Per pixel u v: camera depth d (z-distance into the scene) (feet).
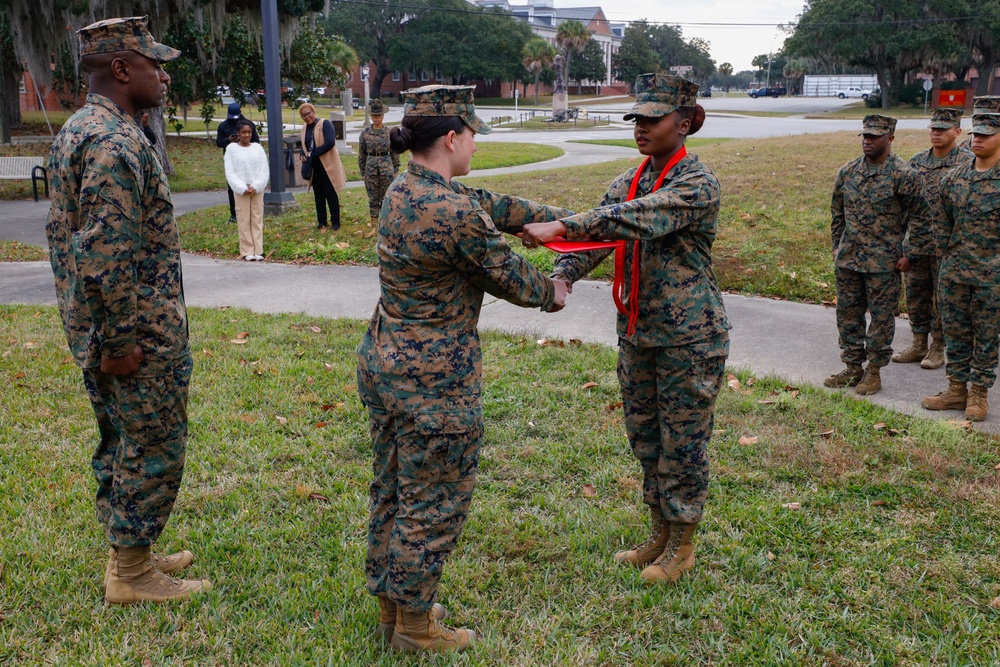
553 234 9.73
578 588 11.58
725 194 39.47
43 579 11.43
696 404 11.09
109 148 9.36
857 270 18.93
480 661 9.96
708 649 10.36
